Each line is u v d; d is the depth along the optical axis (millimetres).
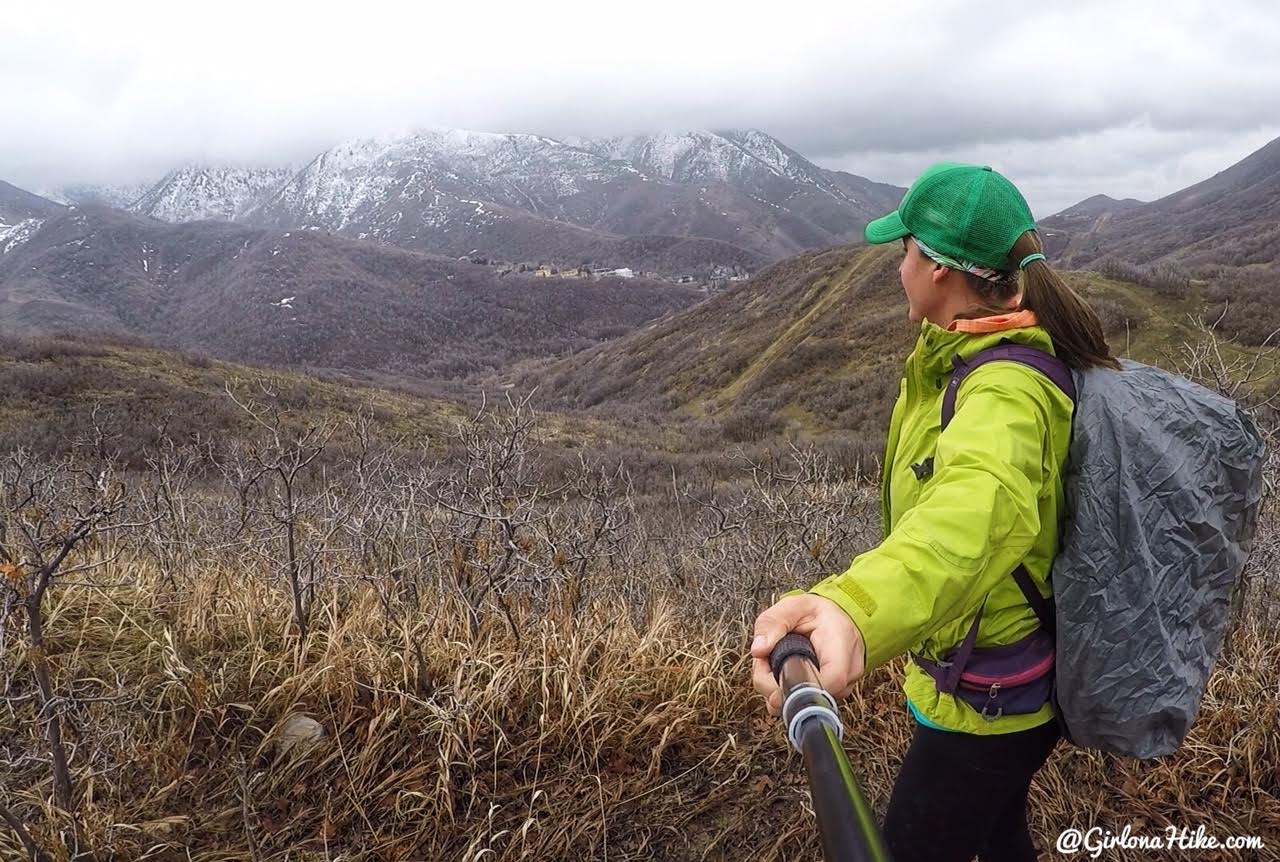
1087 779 2457
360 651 2660
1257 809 2299
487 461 3209
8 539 2709
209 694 2492
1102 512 1225
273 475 3688
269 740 2387
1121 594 1229
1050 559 1300
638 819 2303
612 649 2859
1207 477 1249
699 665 2791
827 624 912
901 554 978
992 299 1344
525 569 3018
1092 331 1273
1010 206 1296
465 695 2494
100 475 3344
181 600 3139
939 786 1457
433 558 3359
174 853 2059
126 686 2570
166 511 3734
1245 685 2709
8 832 1965
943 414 1266
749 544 4379
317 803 2246
